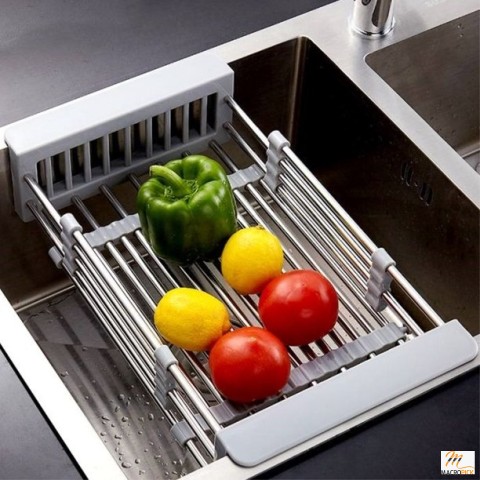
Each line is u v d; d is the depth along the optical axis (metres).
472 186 1.54
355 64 1.69
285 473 1.22
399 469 1.24
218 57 1.63
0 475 1.22
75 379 1.57
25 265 1.67
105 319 1.48
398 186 1.68
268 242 1.42
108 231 1.53
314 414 1.25
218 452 1.25
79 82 1.65
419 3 1.79
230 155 1.79
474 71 1.88
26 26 1.73
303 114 1.81
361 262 1.48
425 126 1.61
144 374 1.42
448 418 1.28
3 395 1.29
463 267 1.60
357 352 1.39
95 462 1.22
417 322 1.73
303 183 1.54
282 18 1.76
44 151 1.50
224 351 1.31
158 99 1.55
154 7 1.77
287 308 1.35
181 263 1.51
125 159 1.60
